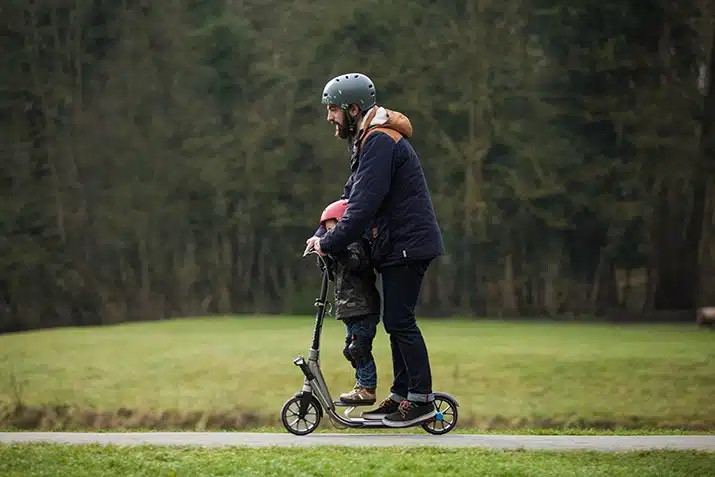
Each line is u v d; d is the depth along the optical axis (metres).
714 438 14.23
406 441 13.36
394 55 76.69
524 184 74.00
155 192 80.50
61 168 80.44
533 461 11.78
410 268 13.54
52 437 14.18
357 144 13.66
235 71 80.88
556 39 75.94
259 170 79.06
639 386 28.97
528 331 46.16
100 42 81.38
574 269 76.12
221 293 80.56
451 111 74.88
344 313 13.68
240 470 10.94
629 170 73.88
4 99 79.19
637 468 11.37
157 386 30.08
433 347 36.41
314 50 78.38
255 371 31.58
